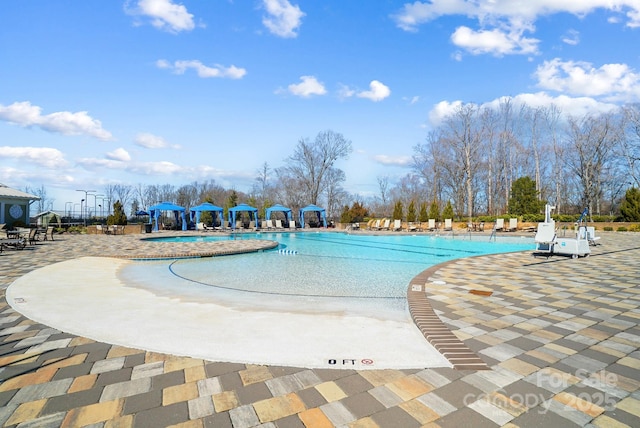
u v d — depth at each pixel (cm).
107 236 1936
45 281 642
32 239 1384
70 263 879
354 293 579
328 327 380
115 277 710
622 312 422
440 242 1745
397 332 363
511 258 934
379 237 2128
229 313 439
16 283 619
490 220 2584
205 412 212
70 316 419
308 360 288
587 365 277
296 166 4172
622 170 2991
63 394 234
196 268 866
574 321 387
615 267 771
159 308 462
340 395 233
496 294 517
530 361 284
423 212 2812
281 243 1709
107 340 336
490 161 3344
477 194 3919
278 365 279
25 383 249
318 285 652
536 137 3347
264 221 2811
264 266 908
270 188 4531
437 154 3606
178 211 2820
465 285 582
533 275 675
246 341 334
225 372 267
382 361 286
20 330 366
